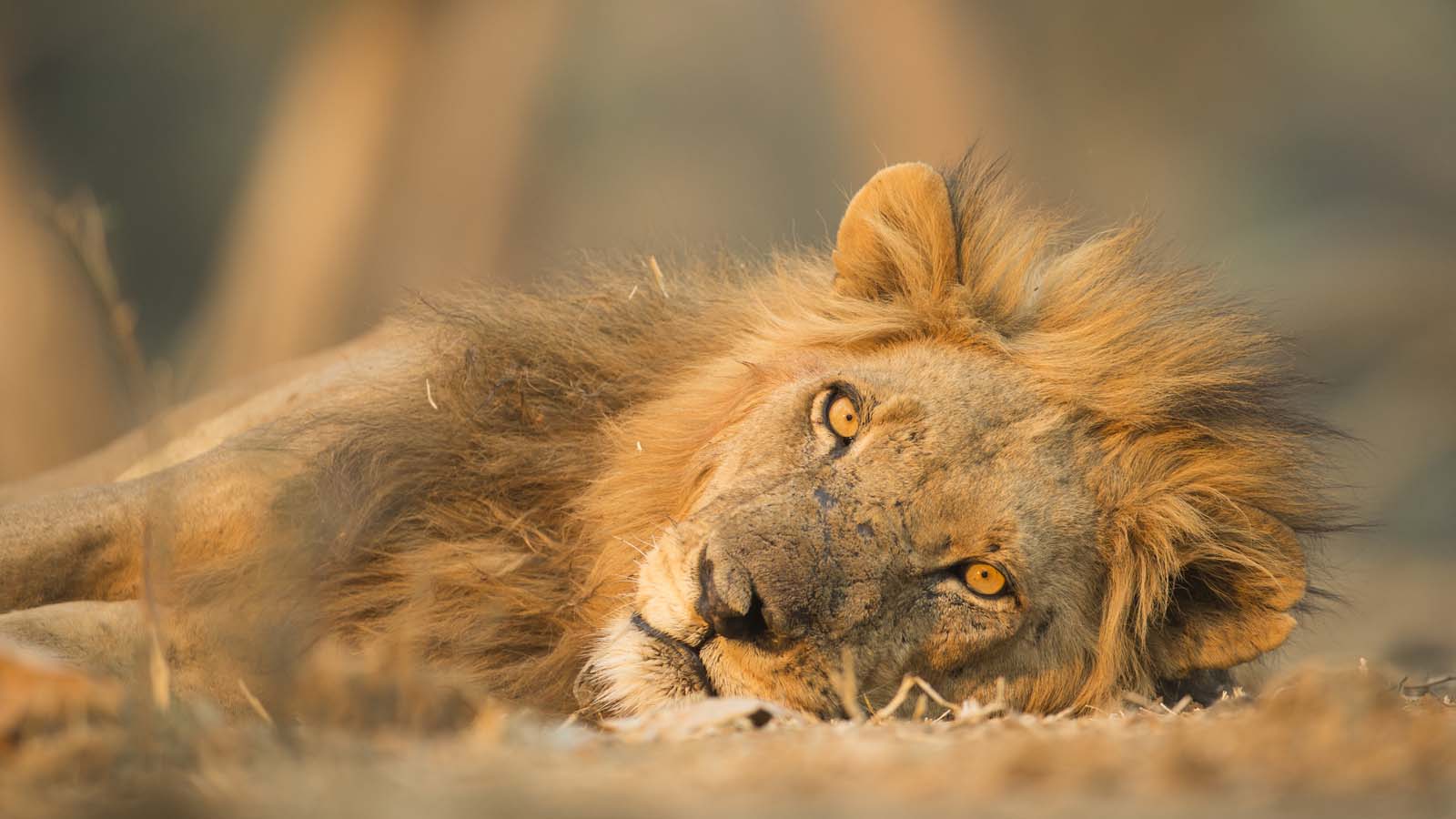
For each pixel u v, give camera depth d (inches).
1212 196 1590.8
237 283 1435.8
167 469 363.9
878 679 327.0
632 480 373.7
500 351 400.8
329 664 260.5
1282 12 1664.6
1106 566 363.3
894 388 352.2
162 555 313.7
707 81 1528.1
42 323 1163.9
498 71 1457.9
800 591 315.6
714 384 385.4
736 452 355.9
